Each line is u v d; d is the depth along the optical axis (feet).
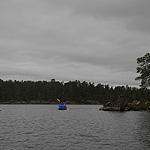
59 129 85.81
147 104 239.71
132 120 122.42
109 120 124.88
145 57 223.10
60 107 284.61
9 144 57.67
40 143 58.95
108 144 57.52
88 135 71.10
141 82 223.10
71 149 52.47
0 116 160.66
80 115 172.76
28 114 187.11
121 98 239.71
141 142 59.67
